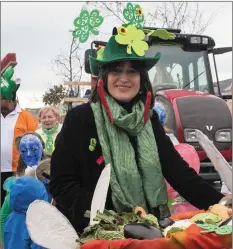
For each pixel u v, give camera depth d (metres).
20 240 3.21
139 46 2.30
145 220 1.81
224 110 6.73
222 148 6.54
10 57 5.85
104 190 1.94
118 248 1.61
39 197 3.26
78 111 2.26
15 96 5.43
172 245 1.58
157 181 2.26
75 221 2.04
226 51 7.39
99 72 2.37
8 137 5.23
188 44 7.34
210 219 1.74
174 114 6.55
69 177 2.16
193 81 7.38
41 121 5.27
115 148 2.19
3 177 5.18
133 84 2.29
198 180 2.32
